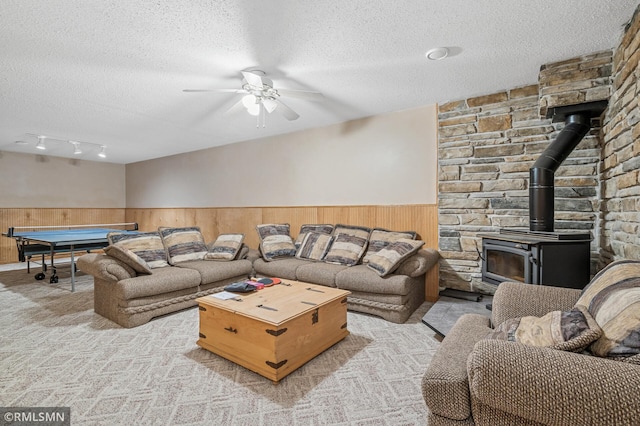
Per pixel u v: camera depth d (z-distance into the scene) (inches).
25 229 254.2
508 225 128.0
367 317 124.4
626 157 84.4
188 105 142.5
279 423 63.1
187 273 130.0
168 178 268.1
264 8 74.7
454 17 79.8
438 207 143.2
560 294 64.5
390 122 155.9
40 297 150.6
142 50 93.4
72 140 211.8
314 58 100.0
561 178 116.2
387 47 94.0
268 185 204.2
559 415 35.8
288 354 80.7
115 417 64.7
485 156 132.7
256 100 112.3
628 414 32.6
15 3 71.3
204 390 74.2
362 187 165.2
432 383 47.5
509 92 127.6
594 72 98.4
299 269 141.3
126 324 111.4
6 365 85.6
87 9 74.0
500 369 39.3
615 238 94.0
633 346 37.1
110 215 302.4
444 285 141.2
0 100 133.7
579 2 74.4
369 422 63.6
